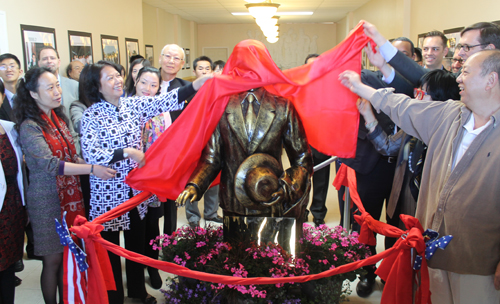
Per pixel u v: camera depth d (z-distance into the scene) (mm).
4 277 2086
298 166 1844
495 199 1412
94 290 1642
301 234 1940
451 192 1496
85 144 1987
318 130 1958
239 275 1678
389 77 2105
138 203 1943
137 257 1602
